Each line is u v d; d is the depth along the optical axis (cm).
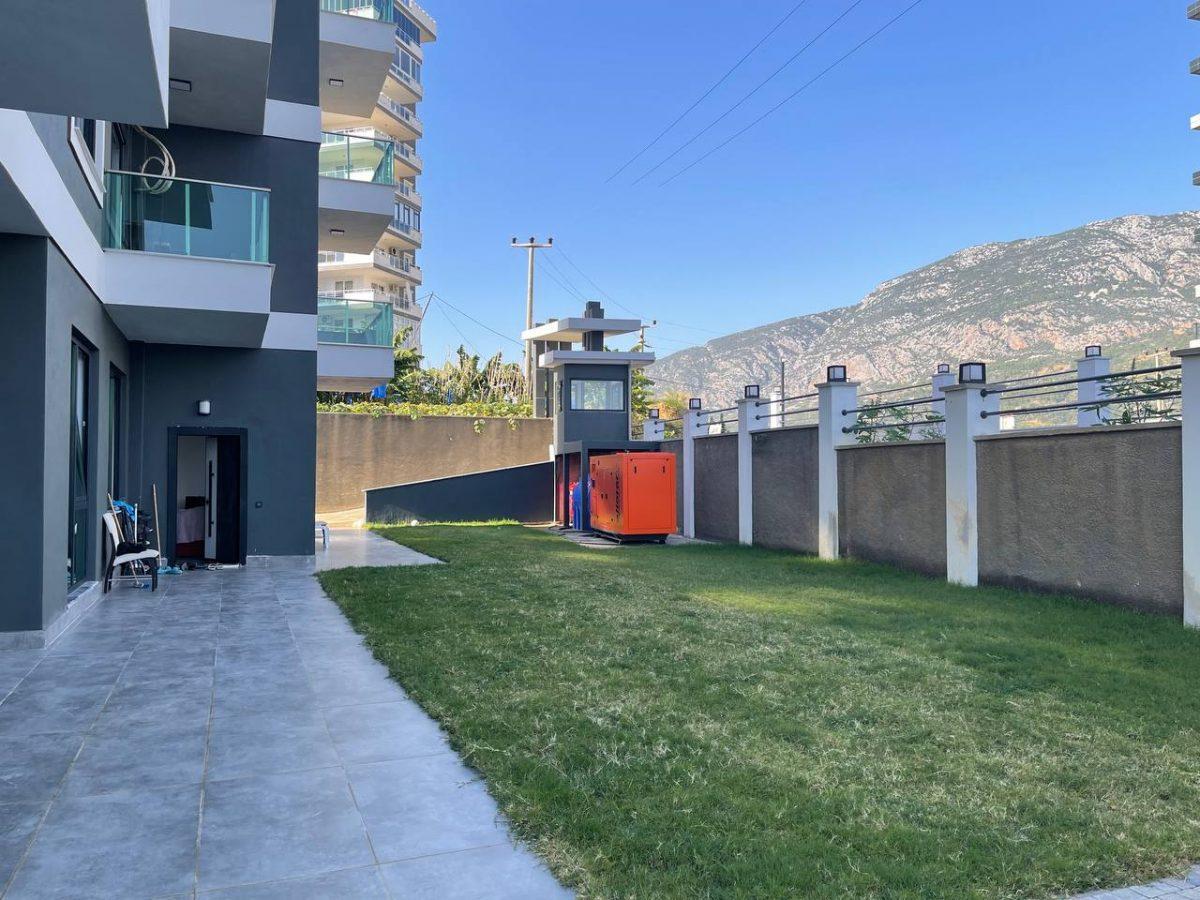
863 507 1322
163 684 573
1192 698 537
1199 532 766
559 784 379
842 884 293
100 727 479
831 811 356
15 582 682
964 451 1077
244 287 1002
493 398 3753
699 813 351
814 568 1260
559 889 296
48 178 663
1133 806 368
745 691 538
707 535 1892
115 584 1046
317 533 1911
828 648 671
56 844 330
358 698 539
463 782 396
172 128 1242
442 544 1582
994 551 1042
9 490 681
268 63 1071
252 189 1016
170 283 973
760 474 1647
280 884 299
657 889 290
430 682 559
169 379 1214
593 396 2230
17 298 684
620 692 534
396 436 2473
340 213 1522
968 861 313
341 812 362
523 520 2369
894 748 439
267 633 748
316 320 1289
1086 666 621
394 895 291
